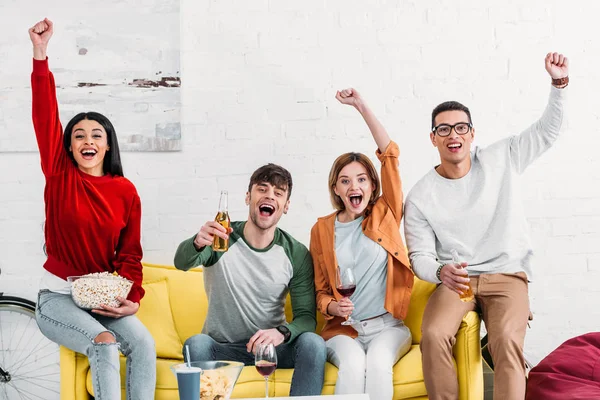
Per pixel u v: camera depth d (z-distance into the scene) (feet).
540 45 11.89
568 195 11.84
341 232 10.21
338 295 9.94
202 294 10.79
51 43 11.68
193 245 9.12
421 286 10.48
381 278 9.96
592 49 11.87
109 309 8.80
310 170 11.93
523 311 9.31
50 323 8.77
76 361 9.05
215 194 11.91
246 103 11.93
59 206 9.30
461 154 9.86
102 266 9.55
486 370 10.23
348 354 9.11
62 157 9.46
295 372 8.90
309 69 11.93
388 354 9.16
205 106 11.91
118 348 8.52
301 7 11.94
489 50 11.92
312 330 9.70
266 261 9.88
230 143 11.93
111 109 11.73
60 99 11.68
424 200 10.06
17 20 11.65
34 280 11.74
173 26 11.79
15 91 11.66
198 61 11.90
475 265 9.76
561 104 9.71
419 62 11.94
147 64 11.76
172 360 10.26
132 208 9.70
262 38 11.93
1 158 11.73
